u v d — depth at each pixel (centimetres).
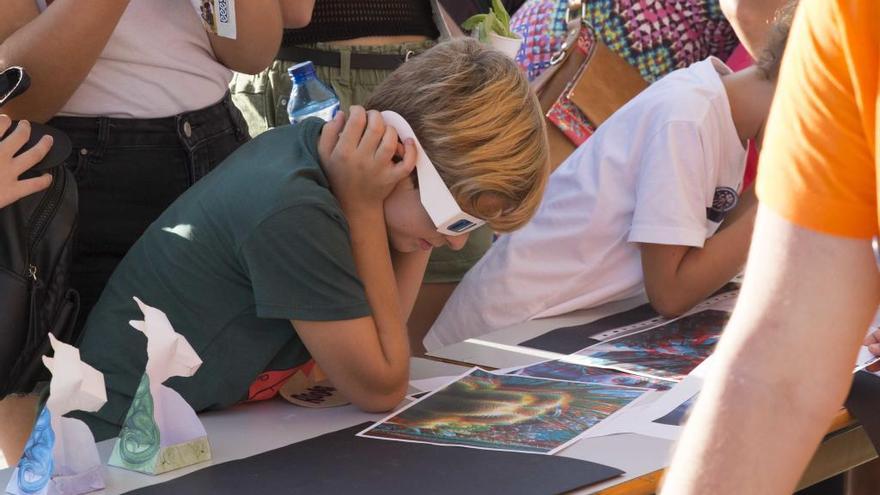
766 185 170
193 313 328
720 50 632
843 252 163
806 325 165
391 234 350
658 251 445
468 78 326
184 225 333
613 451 292
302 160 331
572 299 469
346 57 496
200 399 328
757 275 171
